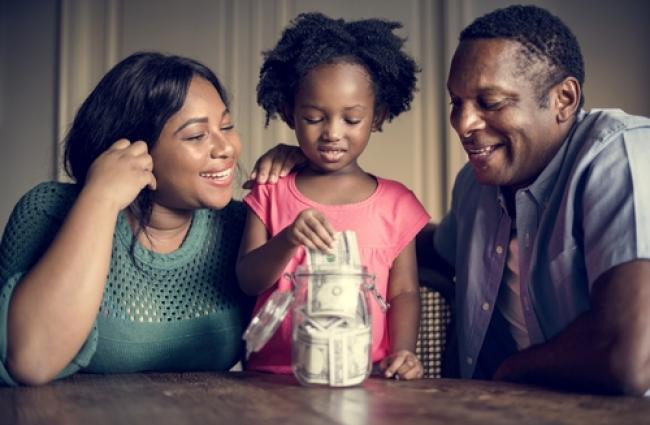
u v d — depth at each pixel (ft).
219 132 4.56
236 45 9.73
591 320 3.75
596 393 3.53
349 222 4.77
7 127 10.22
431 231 5.65
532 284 4.61
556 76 4.42
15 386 3.87
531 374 3.85
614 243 3.87
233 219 5.13
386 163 9.29
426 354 5.49
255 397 3.27
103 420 2.81
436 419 2.77
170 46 9.93
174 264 4.78
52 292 3.92
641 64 8.51
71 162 4.83
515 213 4.83
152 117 4.45
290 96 5.00
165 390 3.50
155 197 4.66
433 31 9.23
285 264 4.28
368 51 4.71
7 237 4.49
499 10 4.63
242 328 4.93
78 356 4.12
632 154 4.11
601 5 8.63
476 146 4.49
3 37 10.31
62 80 10.00
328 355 3.52
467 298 4.99
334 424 2.69
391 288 4.84
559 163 4.52
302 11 9.60
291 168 4.94
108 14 10.05
